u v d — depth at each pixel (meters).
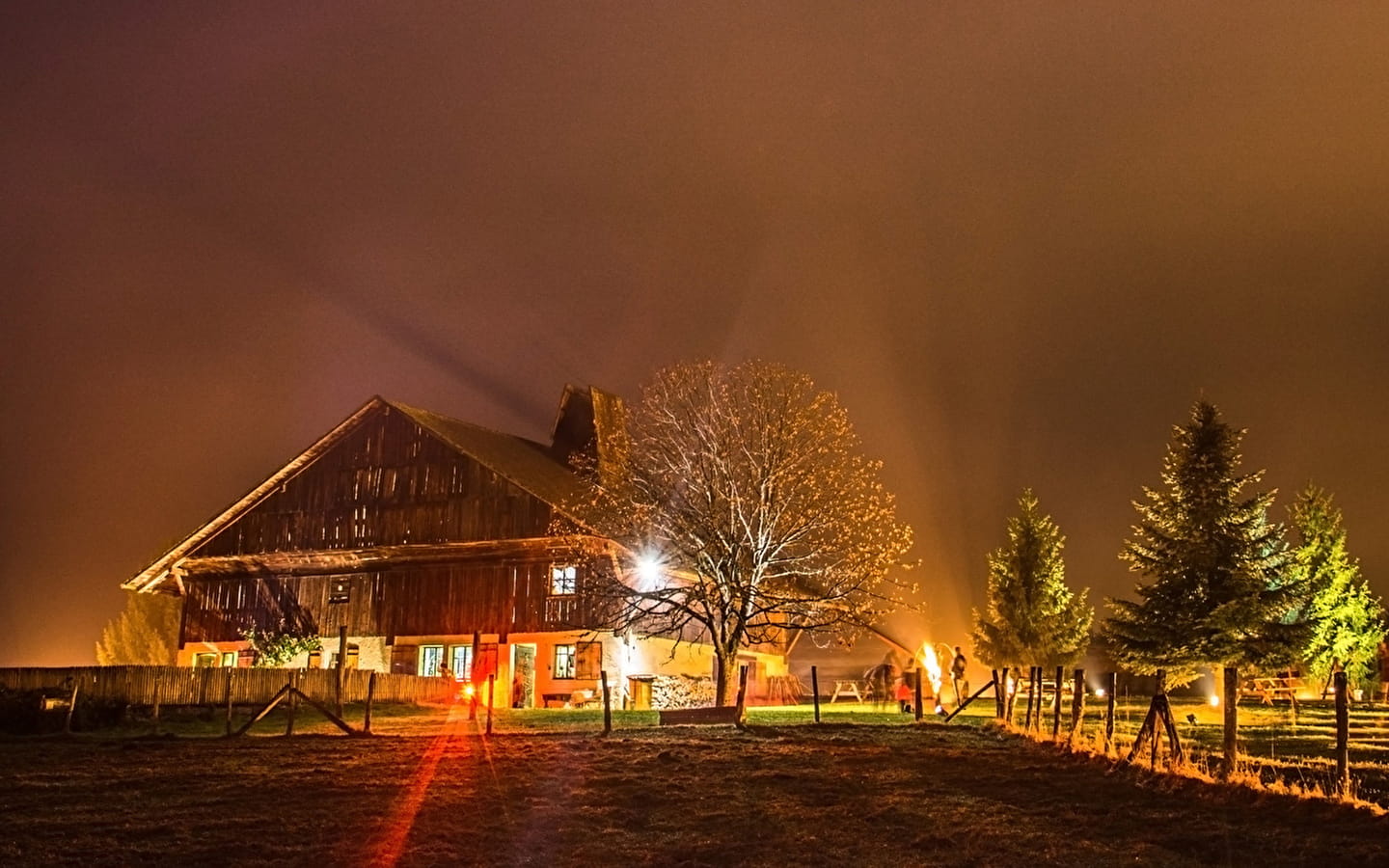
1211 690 46.28
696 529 37.22
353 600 52.06
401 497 51.97
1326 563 48.34
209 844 16.25
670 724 30.22
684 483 37.78
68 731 28.39
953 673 41.91
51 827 17.00
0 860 15.20
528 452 57.53
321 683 38.38
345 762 22.72
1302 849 14.90
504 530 49.25
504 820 17.80
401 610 50.91
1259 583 39.34
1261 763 20.84
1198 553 39.59
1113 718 22.86
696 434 38.06
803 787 20.23
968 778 20.94
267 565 54.34
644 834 16.94
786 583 40.84
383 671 50.34
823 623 36.88
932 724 30.02
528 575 48.59
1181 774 19.27
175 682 34.00
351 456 53.62
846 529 37.22
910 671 46.47
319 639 52.09
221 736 26.78
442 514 50.84
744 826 17.39
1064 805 18.33
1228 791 17.98
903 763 22.61
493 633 48.53
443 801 19.02
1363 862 14.18
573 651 46.75
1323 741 26.58
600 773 21.45
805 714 37.19
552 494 49.53
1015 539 55.88
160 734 27.78
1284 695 45.28
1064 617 55.06
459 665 48.97
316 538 53.22
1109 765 21.30
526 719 33.31
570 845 16.34
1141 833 16.31
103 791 19.73
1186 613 39.31
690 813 18.25
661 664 47.97
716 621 45.25
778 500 37.09
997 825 17.12
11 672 31.00
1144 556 41.09
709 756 23.36
